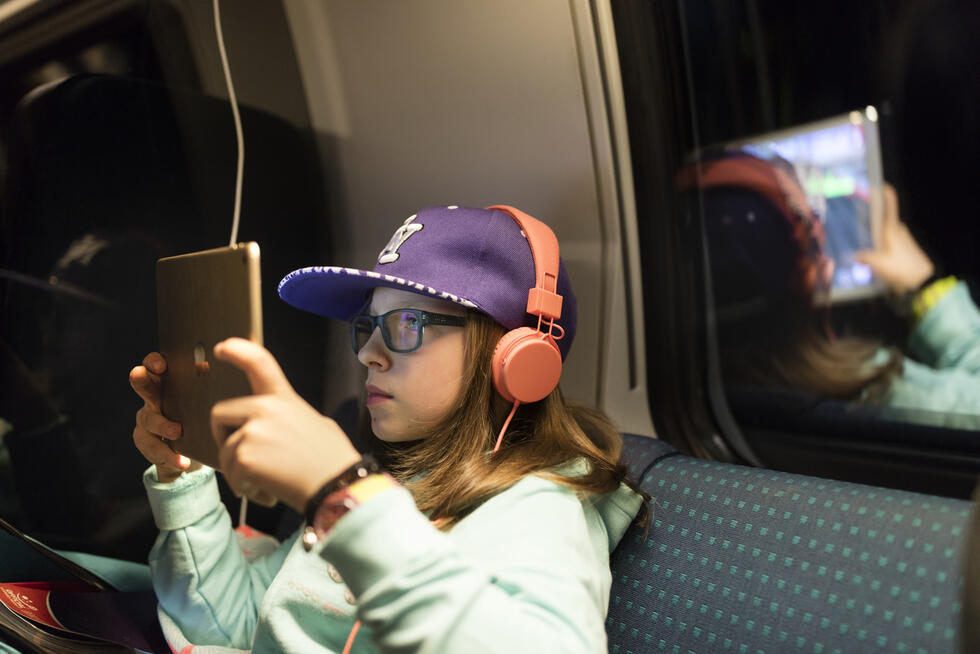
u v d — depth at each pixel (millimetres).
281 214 1661
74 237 1339
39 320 1315
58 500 1333
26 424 1308
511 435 922
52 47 1309
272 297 1623
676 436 1690
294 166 1679
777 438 1599
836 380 1526
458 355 871
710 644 835
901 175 1500
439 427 895
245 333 636
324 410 1663
